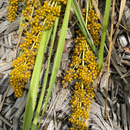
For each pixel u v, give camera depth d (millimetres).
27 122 197
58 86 257
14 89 228
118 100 259
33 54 224
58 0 215
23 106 254
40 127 253
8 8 242
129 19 248
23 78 228
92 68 228
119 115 256
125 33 251
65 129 253
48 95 201
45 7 212
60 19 238
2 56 260
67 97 257
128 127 251
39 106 200
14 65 219
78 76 234
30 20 224
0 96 256
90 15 229
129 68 254
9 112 258
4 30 260
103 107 257
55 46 251
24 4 246
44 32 218
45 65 254
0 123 257
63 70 257
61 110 257
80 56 237
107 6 209
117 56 249
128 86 250
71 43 251
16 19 254
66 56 254
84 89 237
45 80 203
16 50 258
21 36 256
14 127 256
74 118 235
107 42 252
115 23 252
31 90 201
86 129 244
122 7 203
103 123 253
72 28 252
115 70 257
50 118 255
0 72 258
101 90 259
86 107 231
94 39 238
